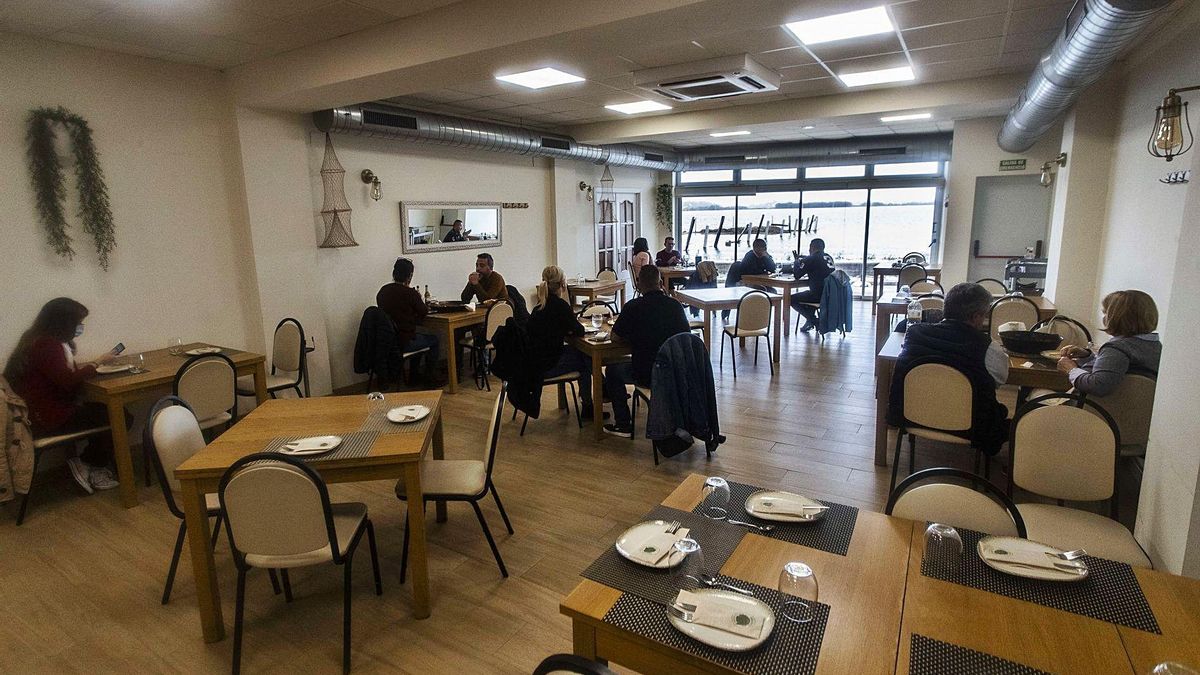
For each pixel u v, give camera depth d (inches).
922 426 128.4
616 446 168.7
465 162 278.1
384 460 91.1
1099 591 56.9
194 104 174.9
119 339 163.3
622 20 115.4
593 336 176.4
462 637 91.9
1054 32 157.5
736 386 223.5
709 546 66.4
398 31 141.8
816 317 311.3
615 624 53.6
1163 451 82.7
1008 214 311.1
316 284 207.5
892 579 59.8
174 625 95.6
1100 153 211.2
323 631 93.7
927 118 280.1
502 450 166.7
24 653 89.4
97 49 154.2
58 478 151.3
